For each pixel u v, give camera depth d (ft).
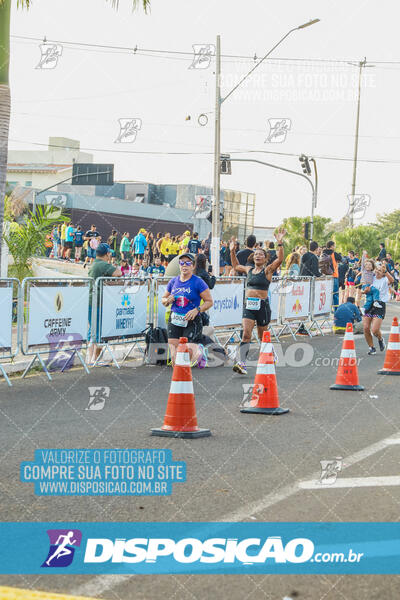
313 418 27.55
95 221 171.01
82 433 24.31
